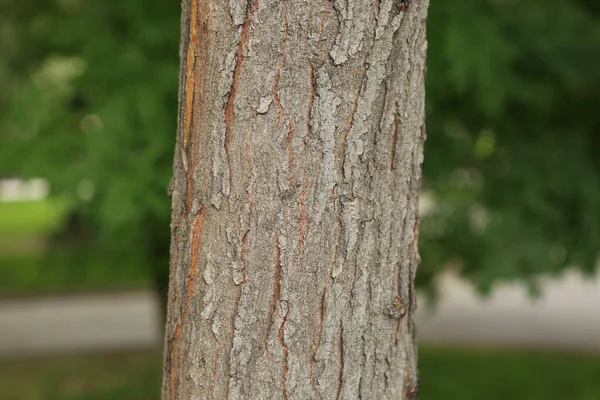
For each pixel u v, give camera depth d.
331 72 1.63
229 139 1.67
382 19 1.65
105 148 4.97
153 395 8.96
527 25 5.87
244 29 1.63
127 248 6.11
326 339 1.71
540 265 5.63
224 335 1.71
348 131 1.66
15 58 6.78
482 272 5.68
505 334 11.62
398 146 1.71
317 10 1.62
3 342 11.25
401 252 1.76
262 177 1.66
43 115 5.34
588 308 13.09
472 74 5.39
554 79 5.93
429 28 5.30
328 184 1.66
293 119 1.64
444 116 6.11
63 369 9.96
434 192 6.12
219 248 1.70
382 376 1.78
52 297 14.13
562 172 5.87
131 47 5.41
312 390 1.72
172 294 1.81
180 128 1.78
